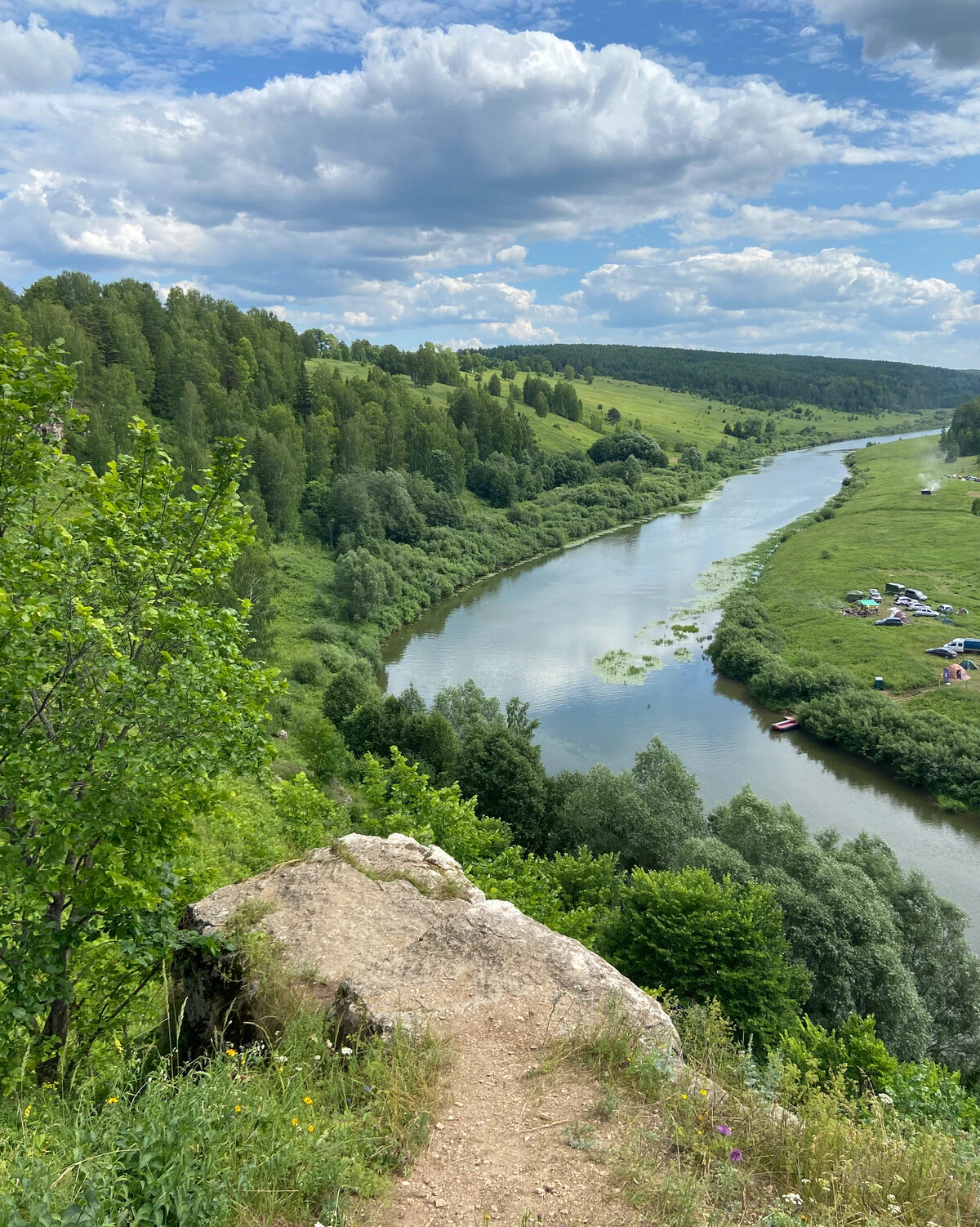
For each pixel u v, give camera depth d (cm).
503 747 4034
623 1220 440
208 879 946
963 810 4516
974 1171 494
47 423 921
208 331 14125
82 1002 845
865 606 7738
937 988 2783
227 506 968
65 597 855
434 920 841
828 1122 510
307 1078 571
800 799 4666
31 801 716
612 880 3034
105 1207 389
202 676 871
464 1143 510
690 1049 645
